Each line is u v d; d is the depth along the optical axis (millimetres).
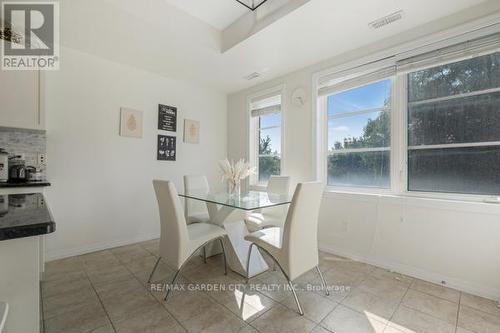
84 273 2299
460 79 2133
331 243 2877
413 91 2393
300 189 1652
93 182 2904
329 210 2900
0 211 911
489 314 1689
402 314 1692
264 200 2340
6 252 738
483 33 1949
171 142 3637
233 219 2459
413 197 2322
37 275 780
